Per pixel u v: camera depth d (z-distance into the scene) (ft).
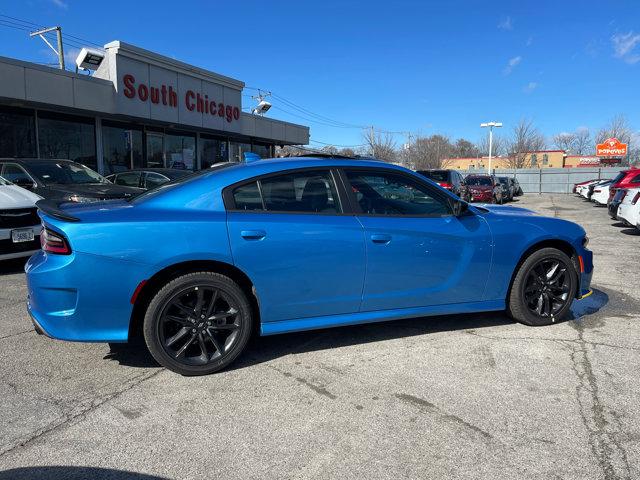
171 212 11.23
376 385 10.98
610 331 14.55
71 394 10.54
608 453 8.39
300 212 12.12
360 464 8.15
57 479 7.75
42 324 10.81
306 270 11.87
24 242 21.34
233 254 11.20
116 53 46.21
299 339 13.85
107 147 50.52
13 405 10.05
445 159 236.63
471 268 13.62
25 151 42.83
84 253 10.42
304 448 8.61
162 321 11.02
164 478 7.81
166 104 52.75
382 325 15.02
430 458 8.30
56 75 41.11
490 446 8.64
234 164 12.97
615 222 48.75
